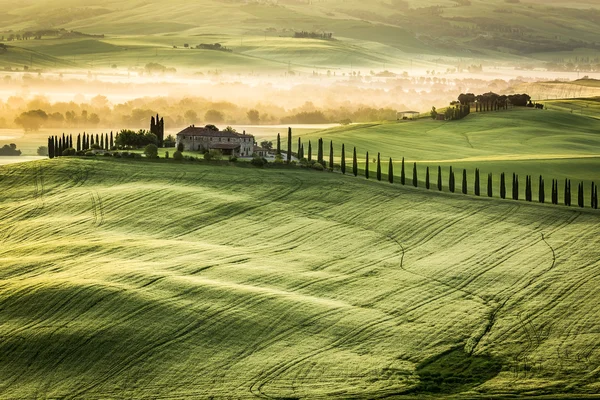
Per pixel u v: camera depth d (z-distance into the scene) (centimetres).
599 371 16412
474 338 17712
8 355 16900
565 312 18900
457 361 16838
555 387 15838
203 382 15975
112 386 15938
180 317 18138
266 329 17900
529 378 16200
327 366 16500
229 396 15462
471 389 15800
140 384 15988
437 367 16600
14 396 15675
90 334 17438
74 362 16688
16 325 17875
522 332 18000
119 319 17988
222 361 16712
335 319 18375
